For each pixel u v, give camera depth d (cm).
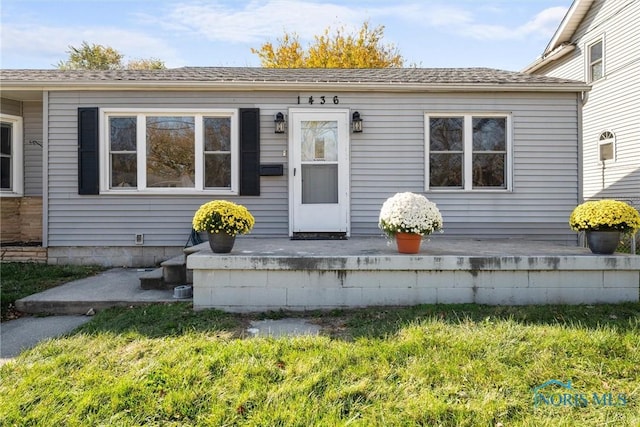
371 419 213
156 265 628
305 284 408
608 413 220
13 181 707
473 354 282
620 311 378
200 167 628
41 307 419
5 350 312
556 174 647
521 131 645
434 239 625
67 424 212
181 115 625
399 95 639
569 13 1129
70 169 622
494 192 645
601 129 1077
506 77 682
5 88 602
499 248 490
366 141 640
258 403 228
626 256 412
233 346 299
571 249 482
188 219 630
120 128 626
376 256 407
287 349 294
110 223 627
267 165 630
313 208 635
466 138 645
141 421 215
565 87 626
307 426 208
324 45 1950
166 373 259
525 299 412
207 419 215
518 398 233
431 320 350
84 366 274
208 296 406
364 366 265
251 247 493
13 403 229
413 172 643
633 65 967
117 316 386
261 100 631
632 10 966
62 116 618
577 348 289
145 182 626
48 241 623
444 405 222
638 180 959
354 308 407
